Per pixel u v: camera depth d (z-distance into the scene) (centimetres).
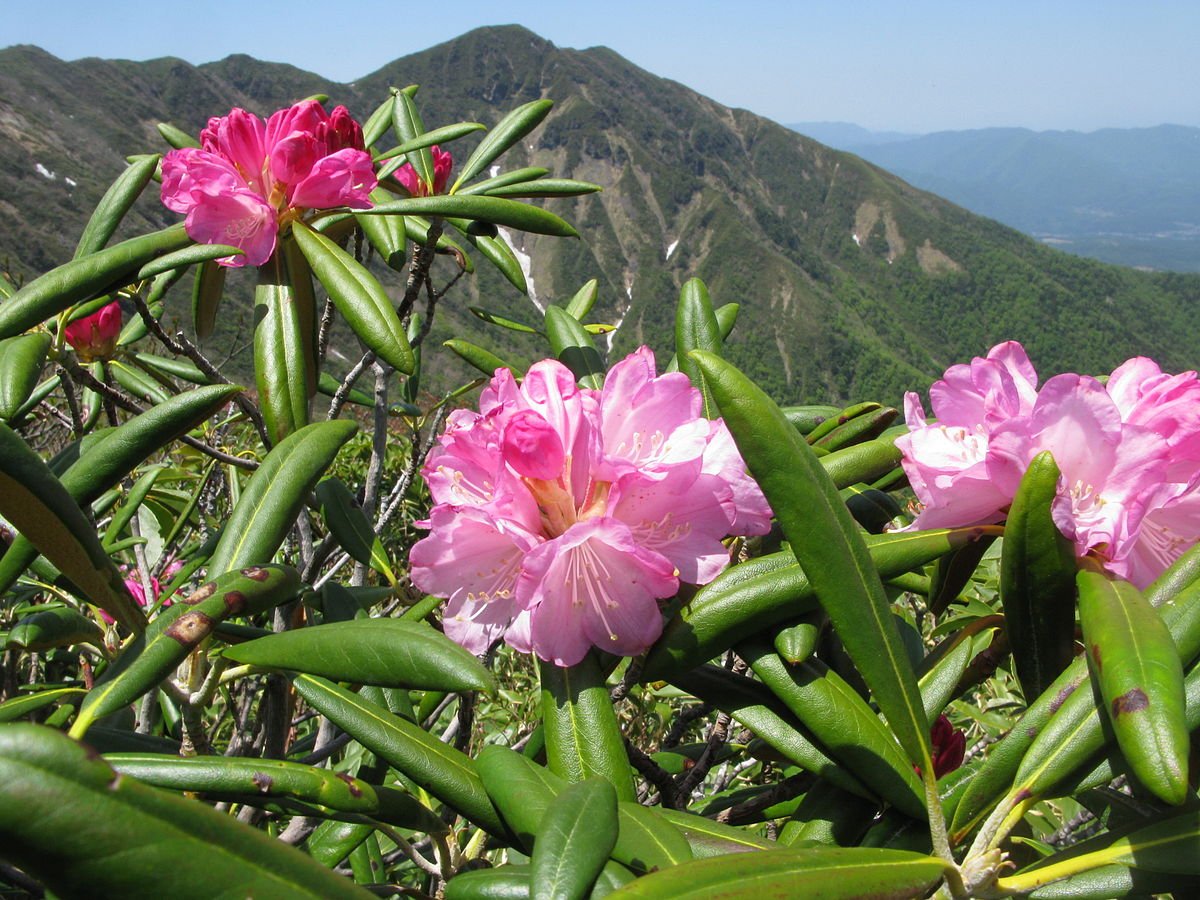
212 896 21
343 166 55
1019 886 31
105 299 56
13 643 41
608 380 39
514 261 77
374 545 54
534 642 35
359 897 23
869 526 49
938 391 40
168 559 76
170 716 54
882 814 37
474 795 35
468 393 110
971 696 97
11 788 20
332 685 37
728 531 38
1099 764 32
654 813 33
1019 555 35
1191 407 36
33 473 31
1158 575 37
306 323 57
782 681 37
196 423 39
